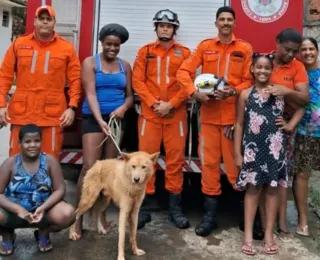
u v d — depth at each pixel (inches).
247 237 149.5
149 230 165.3
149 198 200.2
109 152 161.6
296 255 148.3
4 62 156.5
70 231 153.8
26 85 153.2
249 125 147.9
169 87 164.4
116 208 187.3
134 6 177.3
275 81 152.3
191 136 173.0
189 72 159.3
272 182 145.8
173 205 171.2
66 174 207.6
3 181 135.3
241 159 150.6
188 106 171.3
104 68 159.0
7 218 134.0
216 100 156.6
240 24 174.6
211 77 152.6
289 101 152.0
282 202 160.2
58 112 155.5
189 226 169.8
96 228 163.8
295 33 148.4
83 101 170.6
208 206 163.5
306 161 159.6
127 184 136.5
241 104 151.2
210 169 161.3
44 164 137.4
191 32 178.1
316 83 156.7
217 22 157.2
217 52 158.4
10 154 156.6
